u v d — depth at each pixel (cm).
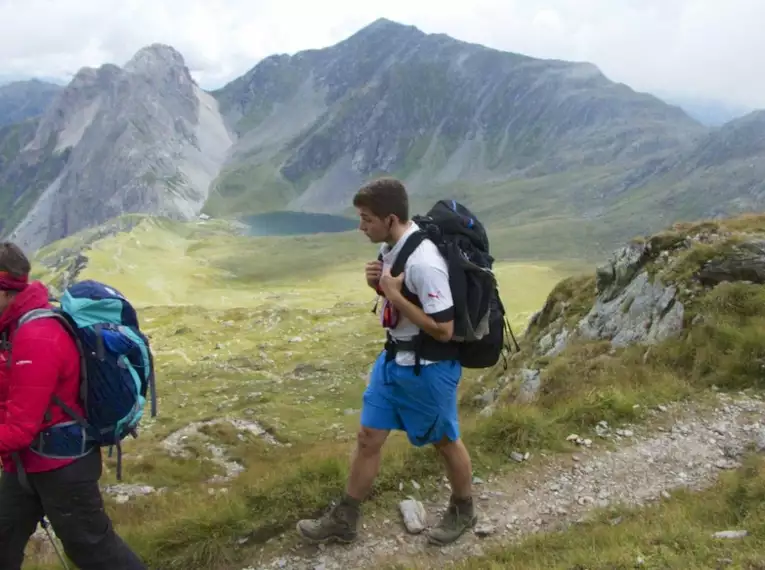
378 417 730
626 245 2195
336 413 3806
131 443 2958
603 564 648
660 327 1664
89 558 629
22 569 875
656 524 749
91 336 576
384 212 650
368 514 859
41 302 577
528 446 1032
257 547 822
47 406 556
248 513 865
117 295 605
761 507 750
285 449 2698
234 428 3150
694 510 797
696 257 1734
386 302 688
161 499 1603
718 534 692
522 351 2738
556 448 1030
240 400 4500
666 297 1725
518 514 864
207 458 2562
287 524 846
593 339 2073
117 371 584
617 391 1202
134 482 2128
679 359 1425
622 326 1923
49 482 586
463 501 804
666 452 1022
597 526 795
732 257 1647
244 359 6525
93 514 617
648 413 1158
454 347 685
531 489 927
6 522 614
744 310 1487
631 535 720
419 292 643
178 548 831
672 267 1797
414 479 930
